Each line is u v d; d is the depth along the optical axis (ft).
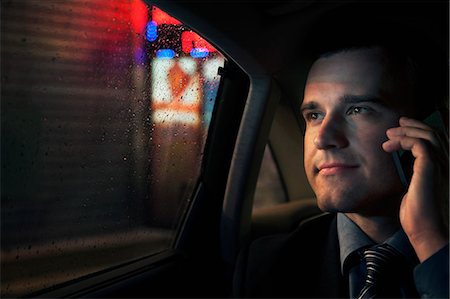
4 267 5.65
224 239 6.49
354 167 4.38
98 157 6.72
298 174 7.27
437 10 4.53
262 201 7.45
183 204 6.59
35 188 6.18
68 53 6.25
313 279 4.88
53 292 4.88
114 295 5.12
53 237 6.37
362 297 4.19
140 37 6.24
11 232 5.89
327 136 4.37
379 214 4.49
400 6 4.54
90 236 6.41
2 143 5.64
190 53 6.03
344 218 4.78
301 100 6.11
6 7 5.53
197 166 6.60
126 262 5.81
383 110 4.41
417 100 4.62
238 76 6.07
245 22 4.62
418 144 4.21
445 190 4.23
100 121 6.60
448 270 3.87
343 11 4.61
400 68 4.51
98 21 6.29
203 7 4.29
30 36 5.81
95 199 6.77
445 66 4.71
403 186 4.36
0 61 5.42
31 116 5.90
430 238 4.00
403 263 4.28
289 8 4.52
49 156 6.27
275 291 4.92
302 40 5.15
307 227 5.25
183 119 6.56
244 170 6.20
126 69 6.42
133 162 6.79
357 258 4.61
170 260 6.17
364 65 4.44
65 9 6.25
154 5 4.32
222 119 6.37
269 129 6.23
